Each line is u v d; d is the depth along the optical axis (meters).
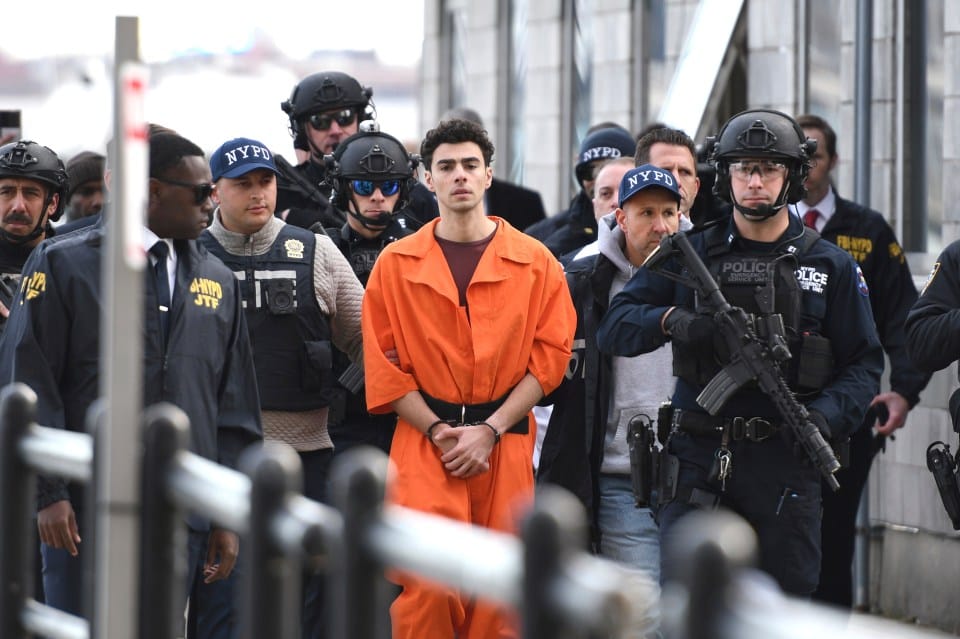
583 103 48.88
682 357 19.97
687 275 19.98
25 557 14.89
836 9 34.47
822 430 19.39
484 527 20.88
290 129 28.20
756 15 36.91
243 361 19.52
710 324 19.66
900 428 27.20
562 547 8.84
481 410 20.75
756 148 19.66
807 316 19.95
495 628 20.19
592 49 47.91
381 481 10.45
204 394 18.77
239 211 22.17
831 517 26.11
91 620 13.27
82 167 29.56
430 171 21.20
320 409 22.55
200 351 18.78
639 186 21.80
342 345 22.84
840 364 20.20
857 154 30.33
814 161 26.41
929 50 31.11
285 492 11.33
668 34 42.41
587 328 22.33
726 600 7.57
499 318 20.75
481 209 21.17
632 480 20.73
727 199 20.25
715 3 37.72
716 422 19.91
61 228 26.17
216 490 12.05
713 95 36.78
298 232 22.66
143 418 13.40
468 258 21.05
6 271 23.61
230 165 22.16
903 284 26.70
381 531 10.28
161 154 18.64
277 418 22.25
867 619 28.28
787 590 19.88
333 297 22.52
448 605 20.11
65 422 18.61
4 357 18.91
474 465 20.48
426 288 20.83
